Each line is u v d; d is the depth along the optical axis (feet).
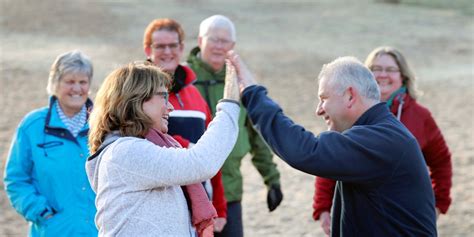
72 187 17.10
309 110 51.72
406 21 105.70
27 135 17.38
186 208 12.36
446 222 28.99
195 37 86.89
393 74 18.57
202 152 12.07
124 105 12.07
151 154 11.81
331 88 13.58
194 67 20.63
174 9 111.24
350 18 107.55
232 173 20.18
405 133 13.28
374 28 99.19
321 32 95.45
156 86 12.19
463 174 35.96
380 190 13.02
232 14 108.99
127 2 115.44
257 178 35.70
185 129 17.81
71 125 17.54
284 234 28.17
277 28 97.86
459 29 99.71
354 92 13.47
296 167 13.15
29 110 48.47
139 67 12.32
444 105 54.70
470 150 40.88
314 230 28.68
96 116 12.34
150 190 11.90
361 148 12.88
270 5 120.06
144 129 12.14
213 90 20.48
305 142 13.08
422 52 82.58
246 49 80.89
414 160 13.12
